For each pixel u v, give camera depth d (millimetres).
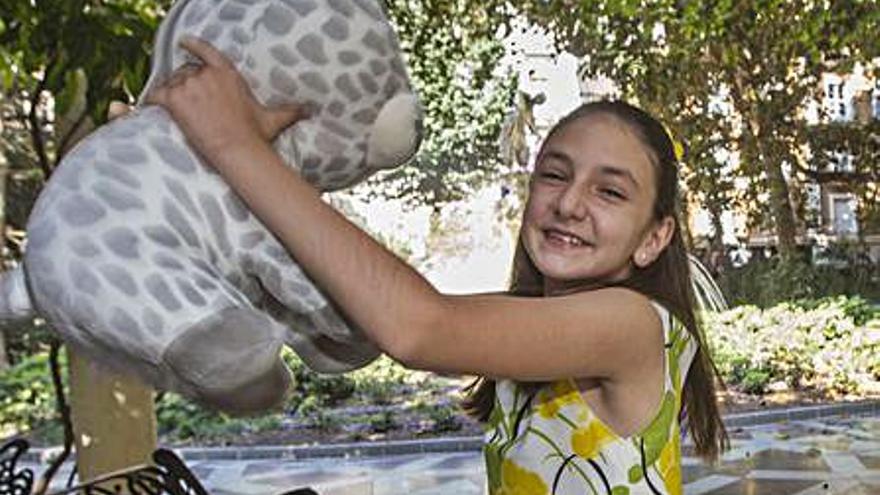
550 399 1373
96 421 2400
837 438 7535
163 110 1023
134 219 961
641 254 1354
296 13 1046
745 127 12805
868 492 6082
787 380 9578
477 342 1076
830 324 10156
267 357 983
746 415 8234
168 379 1002
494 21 9812
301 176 1063
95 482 1557
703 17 8211
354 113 1072
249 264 1013
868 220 14422
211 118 986
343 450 7770
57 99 1920
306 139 1066
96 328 954
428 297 1045
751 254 14320
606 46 10250
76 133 2115
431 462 7426
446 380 10633
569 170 1318
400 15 8195
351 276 1006
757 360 9742
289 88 1040
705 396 1527
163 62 1078
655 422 1304
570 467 1342
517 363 1120
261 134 1017
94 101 1863
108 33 1840
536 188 1353
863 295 13688
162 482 1465
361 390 9789
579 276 1313
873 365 9547
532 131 5055
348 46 1055
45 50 1928
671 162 1363
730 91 12195
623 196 1301
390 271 1026
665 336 1320
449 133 14312
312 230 990
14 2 1849
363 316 1019
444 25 9133
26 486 1768
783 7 8789
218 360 966
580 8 9297
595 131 1312
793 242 13281
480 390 1612
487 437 1505
